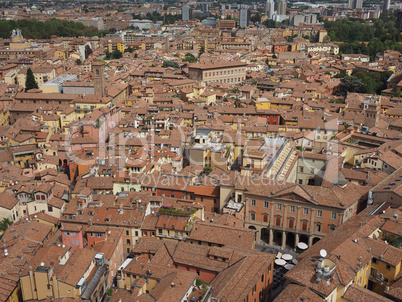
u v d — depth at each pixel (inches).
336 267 4042.8
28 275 4530.0
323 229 5713.6
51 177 7180.1
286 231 5876.0
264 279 4566.9
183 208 5654.5
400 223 4943.4
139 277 4564.5
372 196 5880.9
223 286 4148.6
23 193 6363.2
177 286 4131.4
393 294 3971.5
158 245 5123.0
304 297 3695.9
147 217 5733.3
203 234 5305.1
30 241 5349.4
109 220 5698.8
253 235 5201.8
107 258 5012.3
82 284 4399.6
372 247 4557.1
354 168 7406.5
